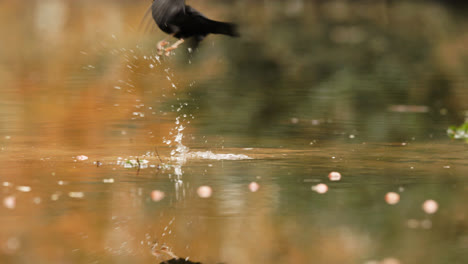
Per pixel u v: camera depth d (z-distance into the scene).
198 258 9.84
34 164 16.20
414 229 11.08
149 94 29.19
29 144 18.70
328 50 45.41
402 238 10.63
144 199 13.04
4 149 17.95
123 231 11.09
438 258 9.73
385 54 43.56
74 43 47.19
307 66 38.78
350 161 16.72
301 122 23.09
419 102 27.61
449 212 12.02
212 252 10.10
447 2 77.25
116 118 23.55
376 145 18.95
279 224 11.34
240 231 11.02
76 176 14.98
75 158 16.97
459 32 53.53
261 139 19.91
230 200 12.98
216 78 34.31
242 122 23.03
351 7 74.81
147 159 16.98
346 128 21.89
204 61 39.66
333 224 11.35
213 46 45.44
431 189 13.75
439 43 48.31
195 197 13.20
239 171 15.63
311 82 33.34
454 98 28.58
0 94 28.69
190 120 23.30
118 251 10.16
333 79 34.34
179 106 26.34
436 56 42.62
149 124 22.41
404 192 13.53
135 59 38.72
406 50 45.31
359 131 21.31
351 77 34.78
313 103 27.36
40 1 77.88
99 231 11.01
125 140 19.56
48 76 34.16
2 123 22.14
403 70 37.38
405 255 9.88
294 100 27.98
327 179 14.76
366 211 12.13
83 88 30.41
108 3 75.44
